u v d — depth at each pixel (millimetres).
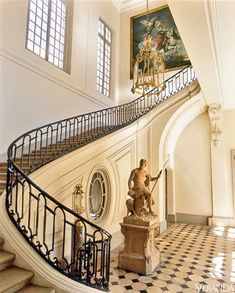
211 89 7750
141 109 10500
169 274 5098
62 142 7574
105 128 8766
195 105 9320
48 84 8555
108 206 7094
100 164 6699
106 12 12703
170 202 10664
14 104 7180
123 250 5504
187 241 7582
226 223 9625
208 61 5832
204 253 6410
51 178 4988
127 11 13742
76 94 10023
